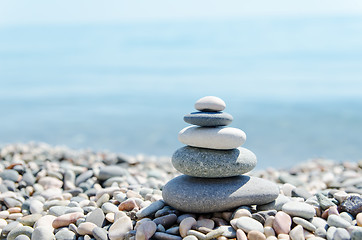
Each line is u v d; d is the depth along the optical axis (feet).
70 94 14.14
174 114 11.12
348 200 2.88
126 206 2.99
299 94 13.09
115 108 11.92
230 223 2.76
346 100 12.06
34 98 13.48
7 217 3.11
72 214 2.91
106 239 2.73
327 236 2.65
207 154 2.85
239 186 2.86
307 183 4.11
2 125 9.82
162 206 2.91
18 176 3.76
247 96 13.09
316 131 9.04
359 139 8.34
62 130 9.36
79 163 4.52
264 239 2.62
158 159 5.58
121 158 4.74
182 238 2.67
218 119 2.84
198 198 2.80
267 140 8.38
